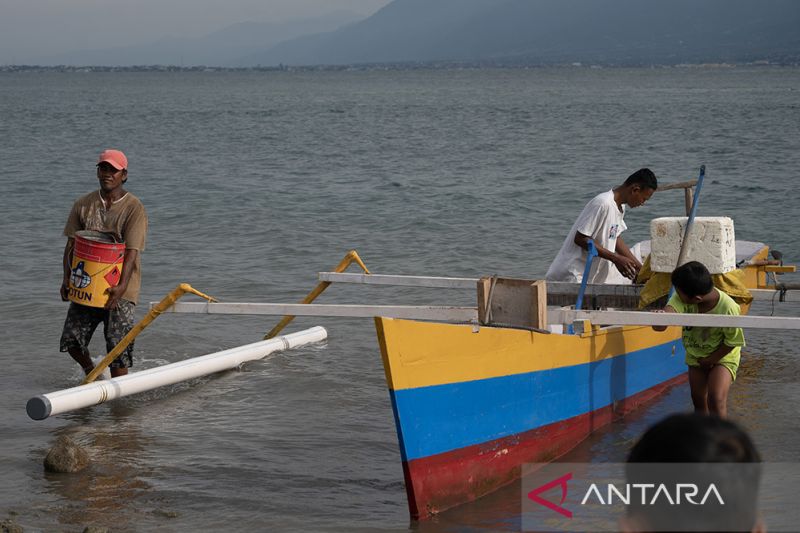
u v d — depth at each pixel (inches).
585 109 2578.7
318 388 329.1
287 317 379.6
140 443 276.2
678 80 6491.1
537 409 261.3
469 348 235.8
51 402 282.4
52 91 5032.0
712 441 65.0
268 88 5561.0
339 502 236.5
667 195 828.6
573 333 290.5
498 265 557.3
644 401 322.7
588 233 328.5
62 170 1095.6
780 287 331.9
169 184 956.0
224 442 276.8
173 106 3097.9
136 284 311.6
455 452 235.0
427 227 687.1
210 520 223.3
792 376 348.2
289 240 637.9
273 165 1166.3
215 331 408.8
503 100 3341.5
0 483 245.0
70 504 231.8
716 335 269.3
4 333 397.4
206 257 580.1
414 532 219.0
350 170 1098.1
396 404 218.4
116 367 314.8
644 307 313.0
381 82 6963.6
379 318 212.8
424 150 1366.9
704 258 302.4
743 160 1141.7
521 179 982.4
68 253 311.1
